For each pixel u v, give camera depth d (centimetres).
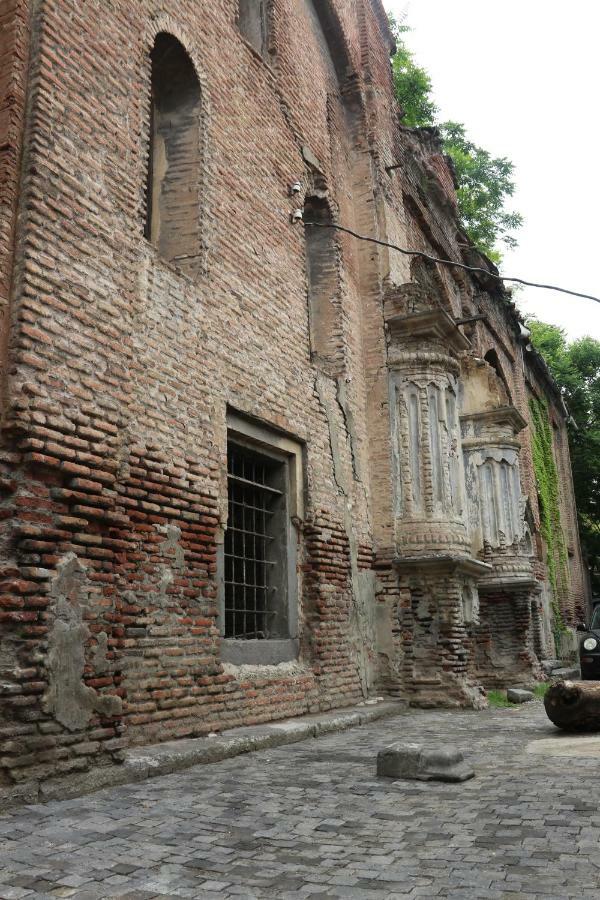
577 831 432
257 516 1013
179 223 897
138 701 686
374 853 402
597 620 1627
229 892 347
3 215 602
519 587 1784
